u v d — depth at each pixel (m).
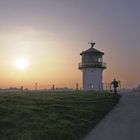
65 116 27.56
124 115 32.47
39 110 30.08
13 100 36.53
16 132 21.06
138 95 58.00
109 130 24.52
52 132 21.09
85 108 33.66
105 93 55.53
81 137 21.84
